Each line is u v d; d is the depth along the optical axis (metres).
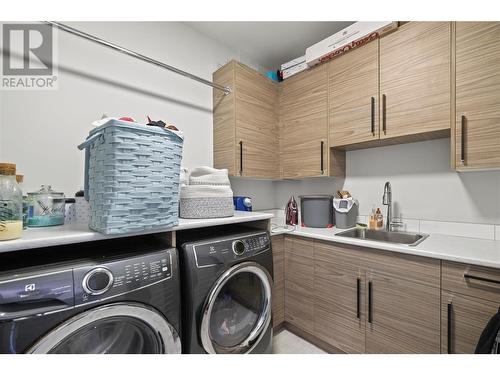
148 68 1.65
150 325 0.88
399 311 1.23
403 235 1.62
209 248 1.10
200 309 1.04
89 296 0.75
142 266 0.88
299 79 2.01
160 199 0.95
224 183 1.41
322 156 1.85
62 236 0.78
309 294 1.64
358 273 1.39
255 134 1.97
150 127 0.91
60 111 1.29
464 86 1.20
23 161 1.19
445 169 1.54
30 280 0.67
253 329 1.29
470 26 1.19
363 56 1.60
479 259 0.99
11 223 0.74
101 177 0.86
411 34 1.38
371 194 1.90
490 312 0.97
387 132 1.48
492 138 1.12
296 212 2.13
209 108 2.01
